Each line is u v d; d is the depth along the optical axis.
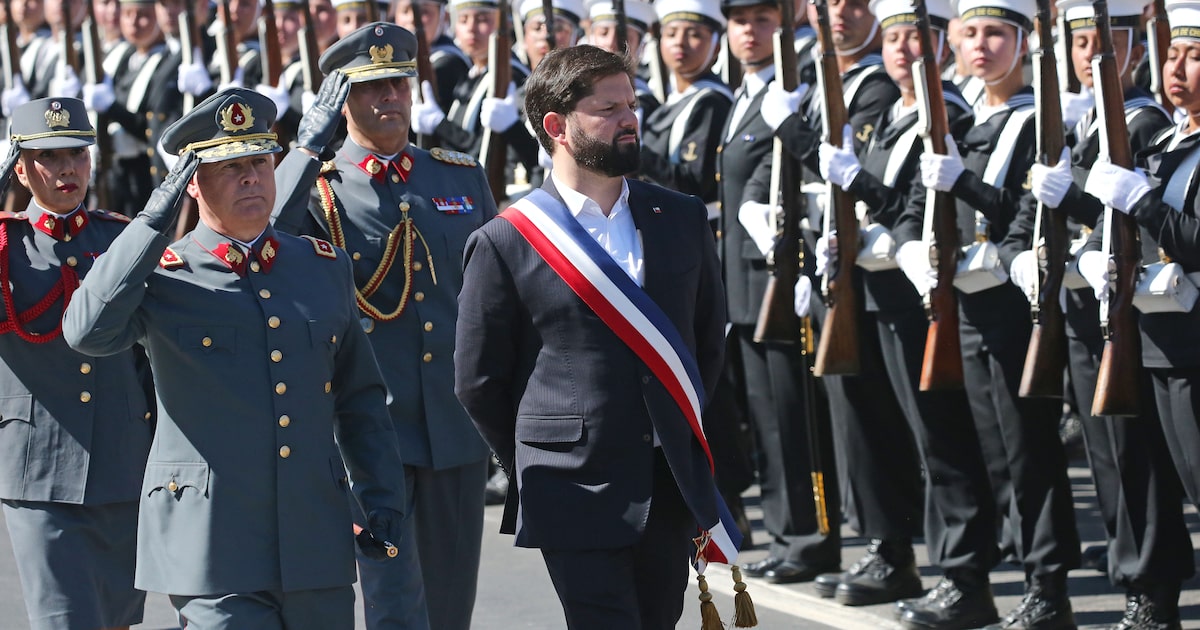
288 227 20.11
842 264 26.52
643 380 16.77
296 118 40.66
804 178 30.12
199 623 16.83
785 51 28.08
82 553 21.48
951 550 25.98
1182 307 22.12
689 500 16.69
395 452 17.78
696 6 31.30
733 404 31.19
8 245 21.48
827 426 29.41
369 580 20.45
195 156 16.55
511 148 34.53
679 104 31.55
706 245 17.72
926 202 25.23
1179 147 22.55
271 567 16.88
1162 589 24.16
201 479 16.81
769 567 29.42
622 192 17.45
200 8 45.84
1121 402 22.41
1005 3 25.47
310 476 17.14
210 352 16.88
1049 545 24.97
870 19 29.84
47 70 52.19
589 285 16.80
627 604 16.88
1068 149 23.52
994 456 25.64
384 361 21.38
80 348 16.53
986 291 25.16
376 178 21.84
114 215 22.42
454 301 21.88
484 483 22.16
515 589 28.61
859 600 27.53
